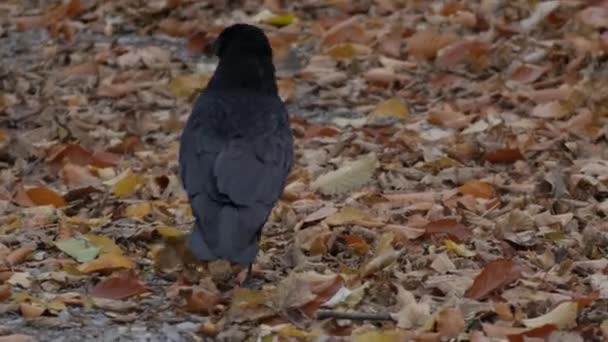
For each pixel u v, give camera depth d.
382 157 13.97
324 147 14.38
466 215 12.17
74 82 16.94
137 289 10.43
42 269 11.05
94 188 13.09
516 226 11.79
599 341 9.72
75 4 19.17
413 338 9.57
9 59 17.78
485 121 14.84
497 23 17.84
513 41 17.27
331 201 12.74
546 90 15.64
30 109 15.99
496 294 10.41
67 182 13.55
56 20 18.98
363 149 14.20
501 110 15.41
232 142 10.43
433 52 17.05
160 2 19.45
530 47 17.00
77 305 10.27
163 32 18.62
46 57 17.80
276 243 11.67
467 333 9.73
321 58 17.11
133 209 12.40
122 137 14.97
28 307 10.07
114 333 9.84
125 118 15.52
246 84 11.08
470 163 13.83
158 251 11.04
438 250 11.38
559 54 16.72
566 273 10.91
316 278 10.43
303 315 9.98
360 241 11.37
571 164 13.64
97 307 10.23
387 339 9.51
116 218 12.34
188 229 11.98
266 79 11.15
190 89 16.28
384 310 10.17
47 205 12.72
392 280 10.62
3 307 10.15
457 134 14.64
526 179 13.30
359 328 9.77
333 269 11.06
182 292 10.34
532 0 18.33
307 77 16.67
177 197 13.01
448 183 13.25
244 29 11.23
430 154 13.92
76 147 14.05
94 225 12.03
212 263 10.90
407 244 11.54
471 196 12.59
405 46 17.42
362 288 10.37
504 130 14.45
